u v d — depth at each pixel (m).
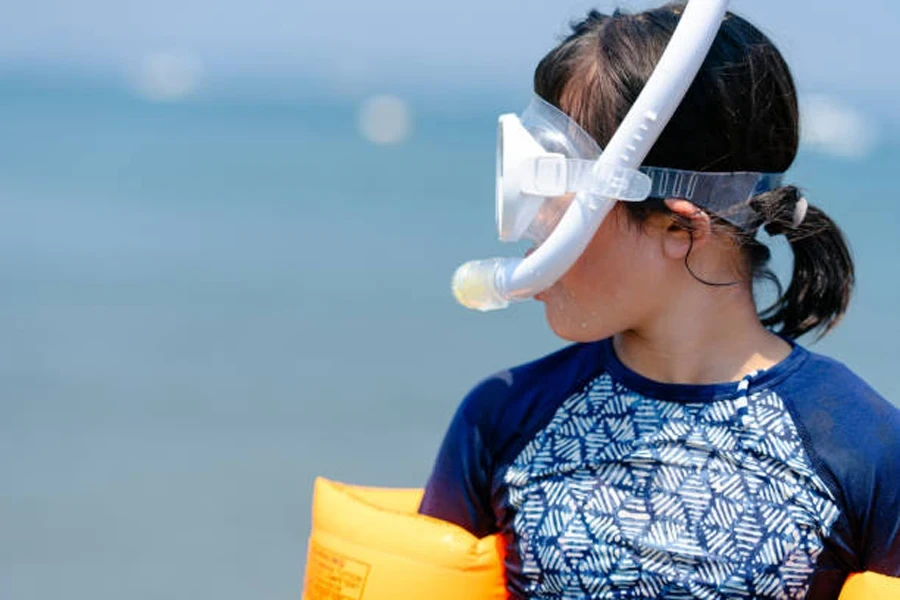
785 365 2.56
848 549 2.49
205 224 20.64
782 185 2.60
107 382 10.84
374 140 45.00
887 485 2.47
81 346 12.09
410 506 3.13
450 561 2.79
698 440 2.53
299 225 20.78
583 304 2.60
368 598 2.85
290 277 15.84
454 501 2.85
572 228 2.46
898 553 2.47
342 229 20.34
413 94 96.62
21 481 8.44
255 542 7.53
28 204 22.42
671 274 2.56
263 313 13.70
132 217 21.20
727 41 2.52
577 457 2.62
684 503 2.51
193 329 12.89
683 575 2.48
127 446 9.18
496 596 2.78
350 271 16.28
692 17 2.38
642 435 2.57
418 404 10.27
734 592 2.46
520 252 9.27
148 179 27.55
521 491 2.66
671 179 2.48
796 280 2.74
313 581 2.98
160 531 7.67
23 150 33.19
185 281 15.48
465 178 30.38
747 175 2.52
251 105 70.69
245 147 38.44
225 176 28.95
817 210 2.71
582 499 2.58
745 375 2.56
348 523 2.94
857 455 2.47
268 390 10.67
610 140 2.49
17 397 10.35
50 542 7.48
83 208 22.17
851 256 2.74
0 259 16.67
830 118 46.59
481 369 11.32
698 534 2.49
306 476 8.60
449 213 22.81
